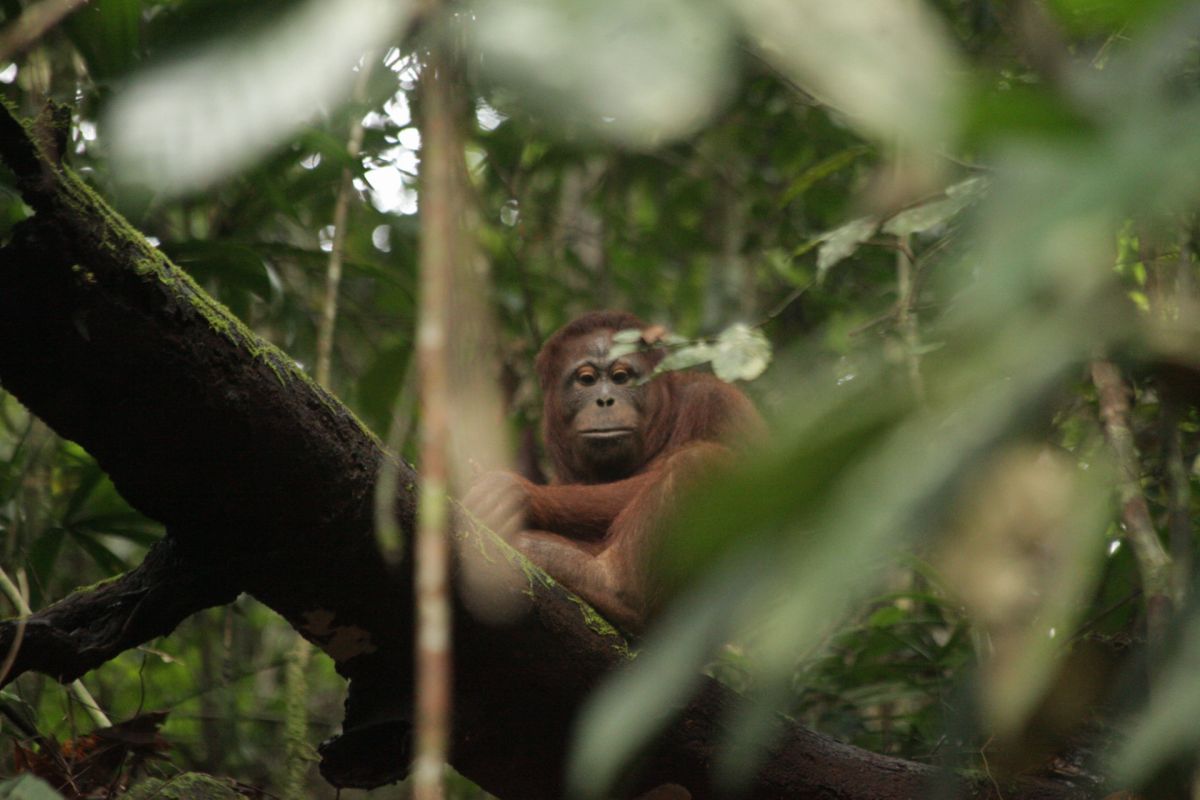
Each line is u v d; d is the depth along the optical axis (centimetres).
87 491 812
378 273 902
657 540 683
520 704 618
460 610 570
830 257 673
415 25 180
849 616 862
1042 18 216
